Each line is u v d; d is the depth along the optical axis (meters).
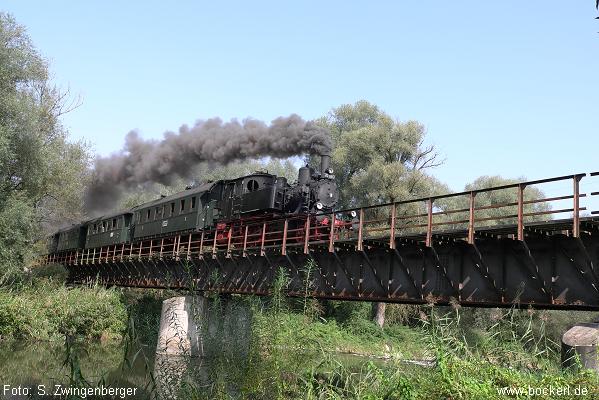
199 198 26.83
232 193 26.56
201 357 13.91
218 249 23.42
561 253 11.71
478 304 13.01
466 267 13.46
